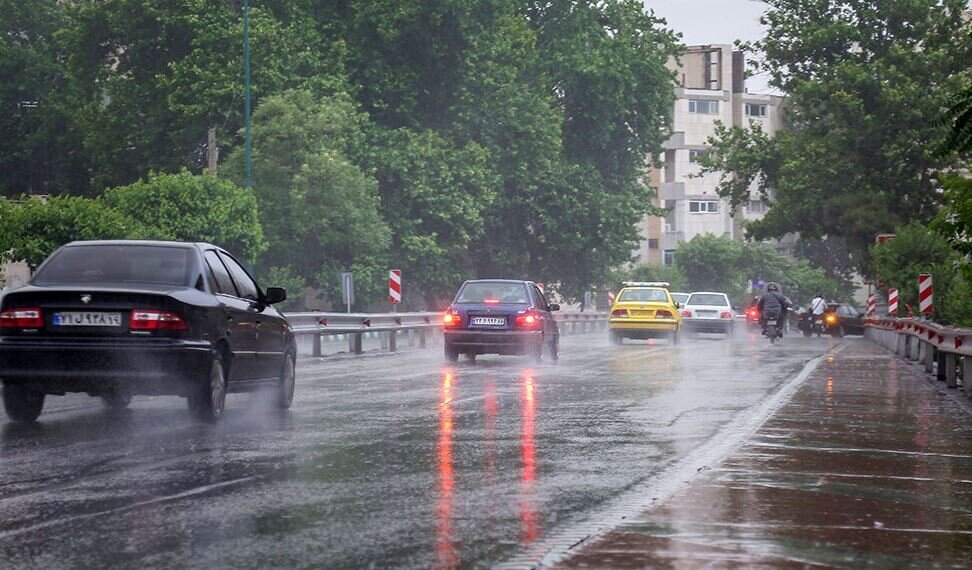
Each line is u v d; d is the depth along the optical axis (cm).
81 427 1753
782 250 16600
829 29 7938
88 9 7300
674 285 13050
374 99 7212
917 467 1401
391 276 5412
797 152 7912
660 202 16525
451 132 7488
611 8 8750
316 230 6512
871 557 870
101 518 1028
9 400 1780
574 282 8744
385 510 1069
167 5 6862
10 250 5094
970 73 7694
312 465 1362
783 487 1211
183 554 882
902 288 5703
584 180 8331
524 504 1102
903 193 7856
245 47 5997
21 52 8506
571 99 8594
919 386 2734
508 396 2347
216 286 1855
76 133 8212
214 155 5956
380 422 1847
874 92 7794
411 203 7088
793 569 816
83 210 5016
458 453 1474
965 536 961
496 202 7781
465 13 7300
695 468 1348
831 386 2703
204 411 1758
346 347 5097
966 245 2692
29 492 1168
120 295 1705
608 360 3788
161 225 5603
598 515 1039
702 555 859
